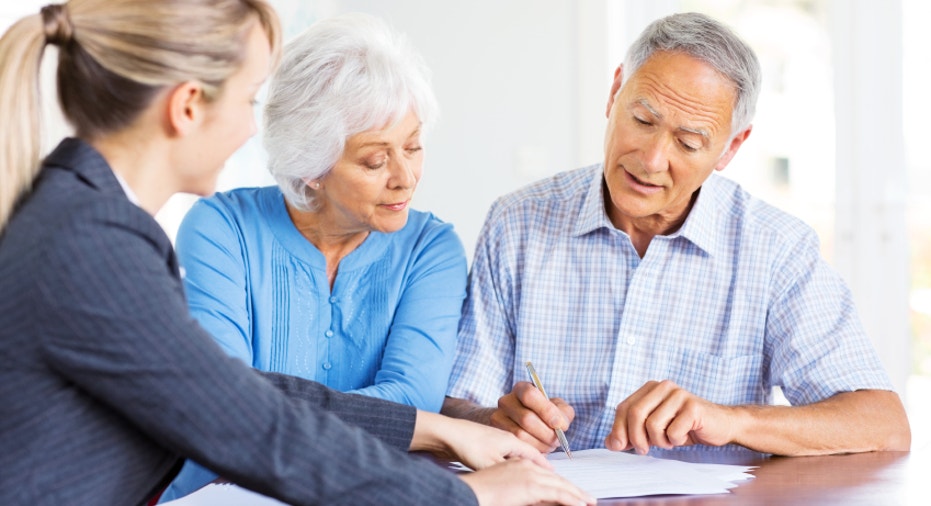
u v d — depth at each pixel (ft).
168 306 3.18
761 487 4.39
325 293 5.65
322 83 5.07
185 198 11.19
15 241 3.14
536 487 3.83
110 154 3.48
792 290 5.79
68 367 3.11
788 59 12.88
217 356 3.26
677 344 5.91
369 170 5.20
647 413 4.76
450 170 13.75
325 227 5.58
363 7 13.84
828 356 5.60
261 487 3.34
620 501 4.17
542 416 5.07
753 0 13.00
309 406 3.48
